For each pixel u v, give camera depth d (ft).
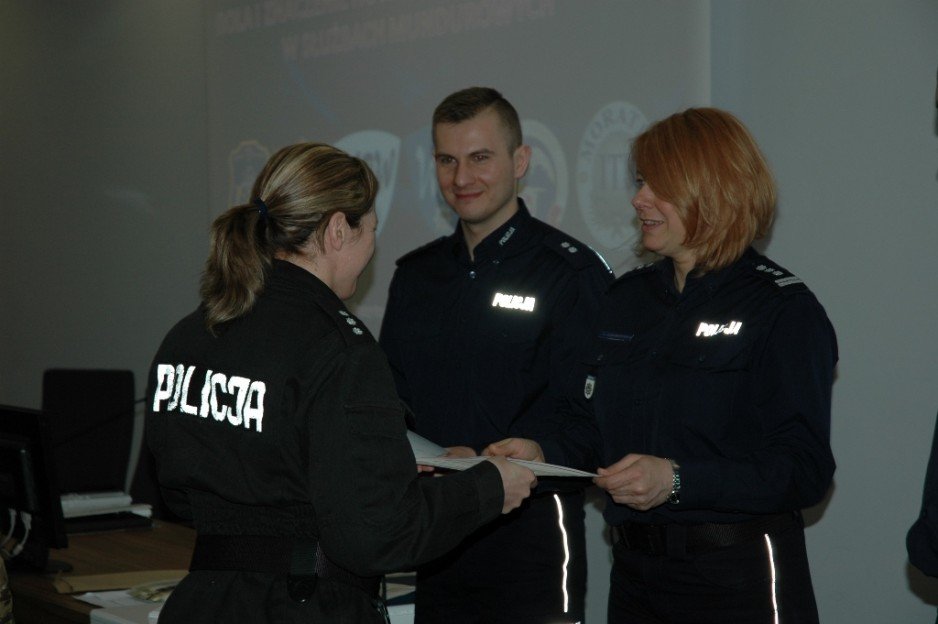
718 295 5.84
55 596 7.30
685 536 5.57
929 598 8.28
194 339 4.91
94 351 17.60
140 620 6.53
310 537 4.59
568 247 7.59
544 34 10.49
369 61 12.48
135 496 11.60
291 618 4.46
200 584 4.64
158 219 16.30
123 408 12.42
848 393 8.74
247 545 4.62
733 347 5.61
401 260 8.20
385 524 4.35
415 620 7.31
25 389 19.13
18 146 19.10
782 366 5.48
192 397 4.78
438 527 4.54
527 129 10.69
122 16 16.79
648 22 9.57
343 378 4.47
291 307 4.72
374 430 4.42
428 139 11.80
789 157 9.02
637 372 6.03
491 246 7.69
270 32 13.82
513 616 6.95
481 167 7.49
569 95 10.28
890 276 8.45
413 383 7.81
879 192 8.48
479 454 7.18
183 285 15.90
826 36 8.75
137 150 16.62
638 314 6.27
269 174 4.92
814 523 8.98
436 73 11.67
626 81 9.77
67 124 17.99
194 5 15.47
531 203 10.68
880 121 8.46
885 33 8.40
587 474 5.39
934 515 4.44
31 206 18.88
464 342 7.59
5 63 19.29
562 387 7.28
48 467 7.75
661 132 5.82
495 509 4.87
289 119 13.61
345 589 4.62
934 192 8.16
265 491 4.54
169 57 15.94
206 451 4.67
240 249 4.75
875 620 8.62
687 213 5.65
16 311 19.30
